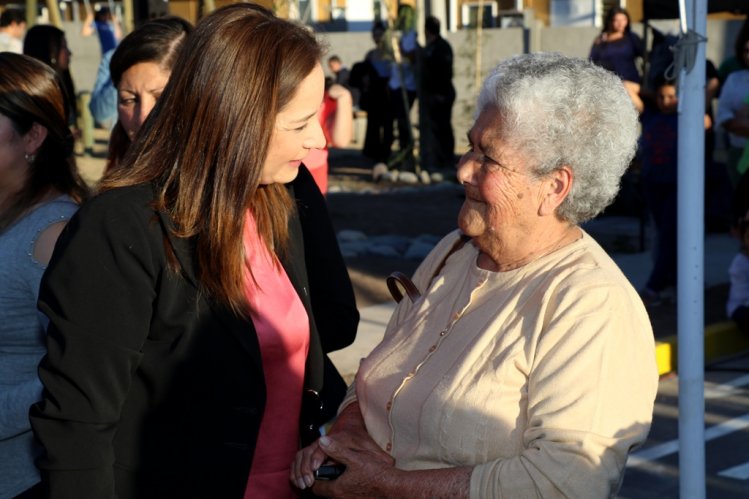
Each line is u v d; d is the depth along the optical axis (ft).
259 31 7.43
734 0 36.63
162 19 10.90
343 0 78.07
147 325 7.21
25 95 8.93
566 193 7.18
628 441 6.83
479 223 7.40
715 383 22.04
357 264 31.55
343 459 7.64
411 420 7.43
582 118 7.07
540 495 6.70
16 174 8.98
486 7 69.46
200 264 7.32
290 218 8.55
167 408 7.39
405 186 49.21
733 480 16.99
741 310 24.35
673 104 24.89
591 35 60.70
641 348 6.98
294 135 7.60
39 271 8.70
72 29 73.20
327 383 9.07
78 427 6.96
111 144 11.41
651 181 25.72
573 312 6.92
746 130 27.37
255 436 7.57
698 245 12.29
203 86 7.32
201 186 7.32
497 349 7.14
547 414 6.79
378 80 53.42
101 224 7.13
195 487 7.41
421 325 7.84
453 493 7.00
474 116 7.45
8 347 8.81
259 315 7.81
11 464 8.79
